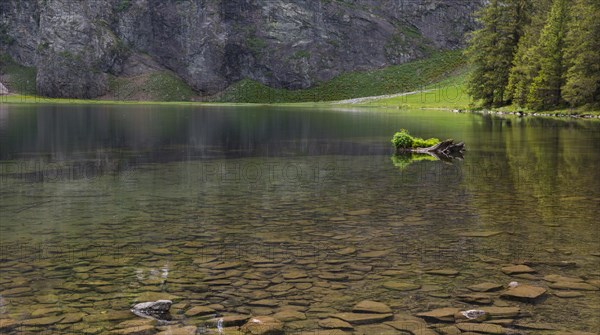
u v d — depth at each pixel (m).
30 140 35.62
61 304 7.87
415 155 28.06
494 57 91.69
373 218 13.21
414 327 7.04
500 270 9.26
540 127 48.72
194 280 8.83
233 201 15.45
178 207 14.63
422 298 8.01
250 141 36.19
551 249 10.49
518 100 84.81
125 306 7.79
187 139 37.53
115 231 11.98
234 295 8.17
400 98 133.75
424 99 126.06
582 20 69.75
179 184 18.58
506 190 17.12
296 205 14.87
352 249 10.52
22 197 16.06
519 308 7.64
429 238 11.34
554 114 74.44
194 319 7.33
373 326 7.07
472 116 72.94
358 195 16.36
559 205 14.67
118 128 48.34
